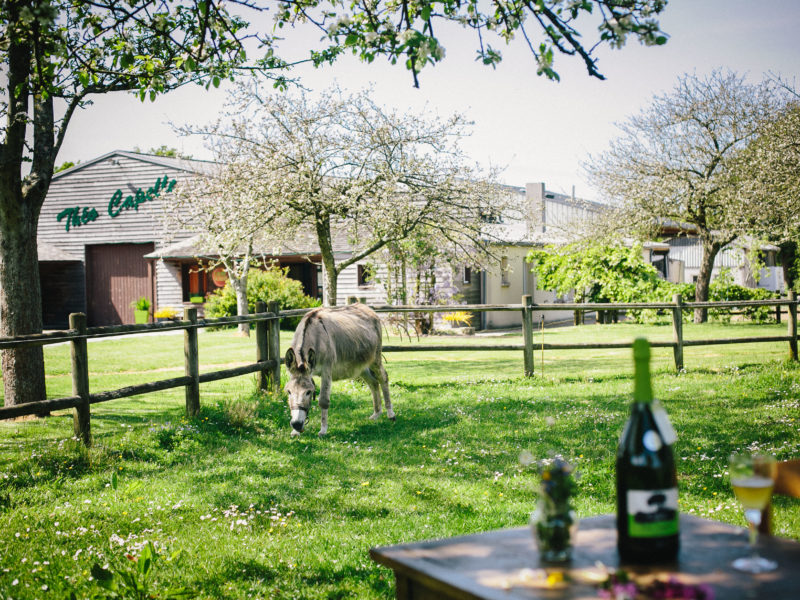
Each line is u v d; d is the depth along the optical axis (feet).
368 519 16.74
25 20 13.16
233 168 47.29
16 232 29.17
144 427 26.45
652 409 6.91
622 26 12.41
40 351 30.81
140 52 23.40
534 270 85.92
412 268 73.26
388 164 46.78
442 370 47.75
